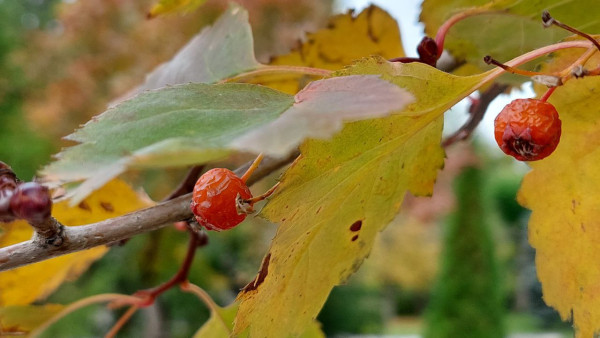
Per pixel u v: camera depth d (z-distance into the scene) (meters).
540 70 0.16
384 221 0.15
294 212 0.13
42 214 0.11
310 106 0.09
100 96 1.01
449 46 0.19
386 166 0.14
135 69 0.95
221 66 0.18
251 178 0.17
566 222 0.15
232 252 1.24
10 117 1.44
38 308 0.21
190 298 1.08
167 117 0.10
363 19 0.21
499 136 0.13
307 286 0.14
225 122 0.10
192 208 0.13
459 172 1.33
